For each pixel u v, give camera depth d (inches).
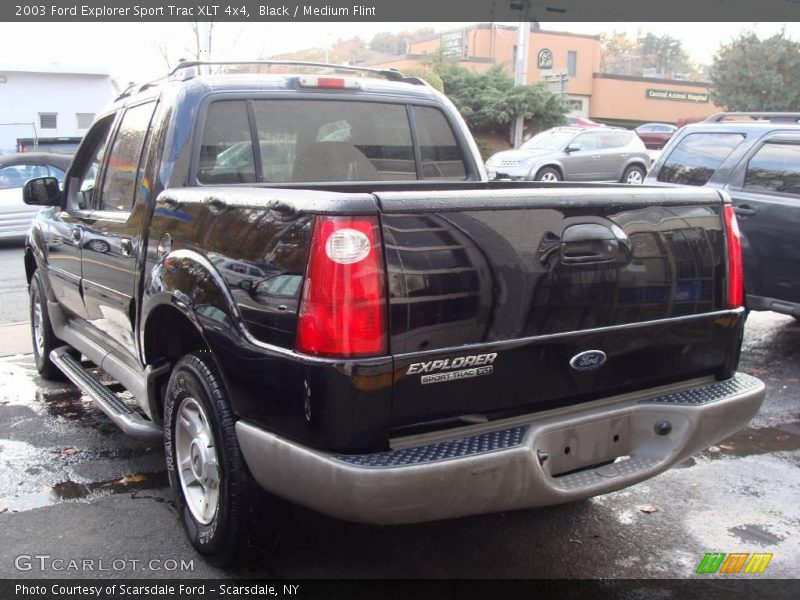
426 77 1172.5
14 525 144.5
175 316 138.0
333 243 100.2
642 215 121.3
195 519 132.1
